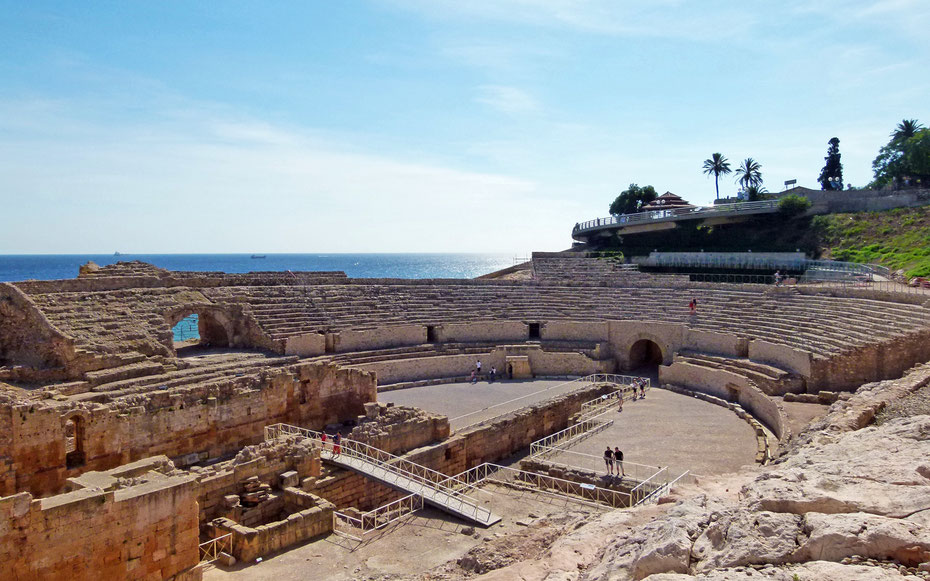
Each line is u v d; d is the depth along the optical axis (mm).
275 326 54562
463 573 17906
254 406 39906
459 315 65438
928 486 12180
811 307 55219
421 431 39344
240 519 29594
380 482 32938
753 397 45875
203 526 28672
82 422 32188
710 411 47188
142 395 35156
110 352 41406
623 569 12336
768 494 12984
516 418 44625
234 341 53781
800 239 88562
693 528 12828
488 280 73812
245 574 25312
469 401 49906
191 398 36906
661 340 60812
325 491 33031
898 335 41500
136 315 46469
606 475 33531
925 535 10414
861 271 69062
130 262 55781
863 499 12086
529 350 60938
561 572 14109
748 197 108312
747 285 63656
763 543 11367
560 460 36594
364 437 36656
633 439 40344
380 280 69438
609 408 48594
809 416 38375
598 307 67375
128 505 23672
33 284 43500
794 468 15156
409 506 32531
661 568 11828
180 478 25719
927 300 45688
